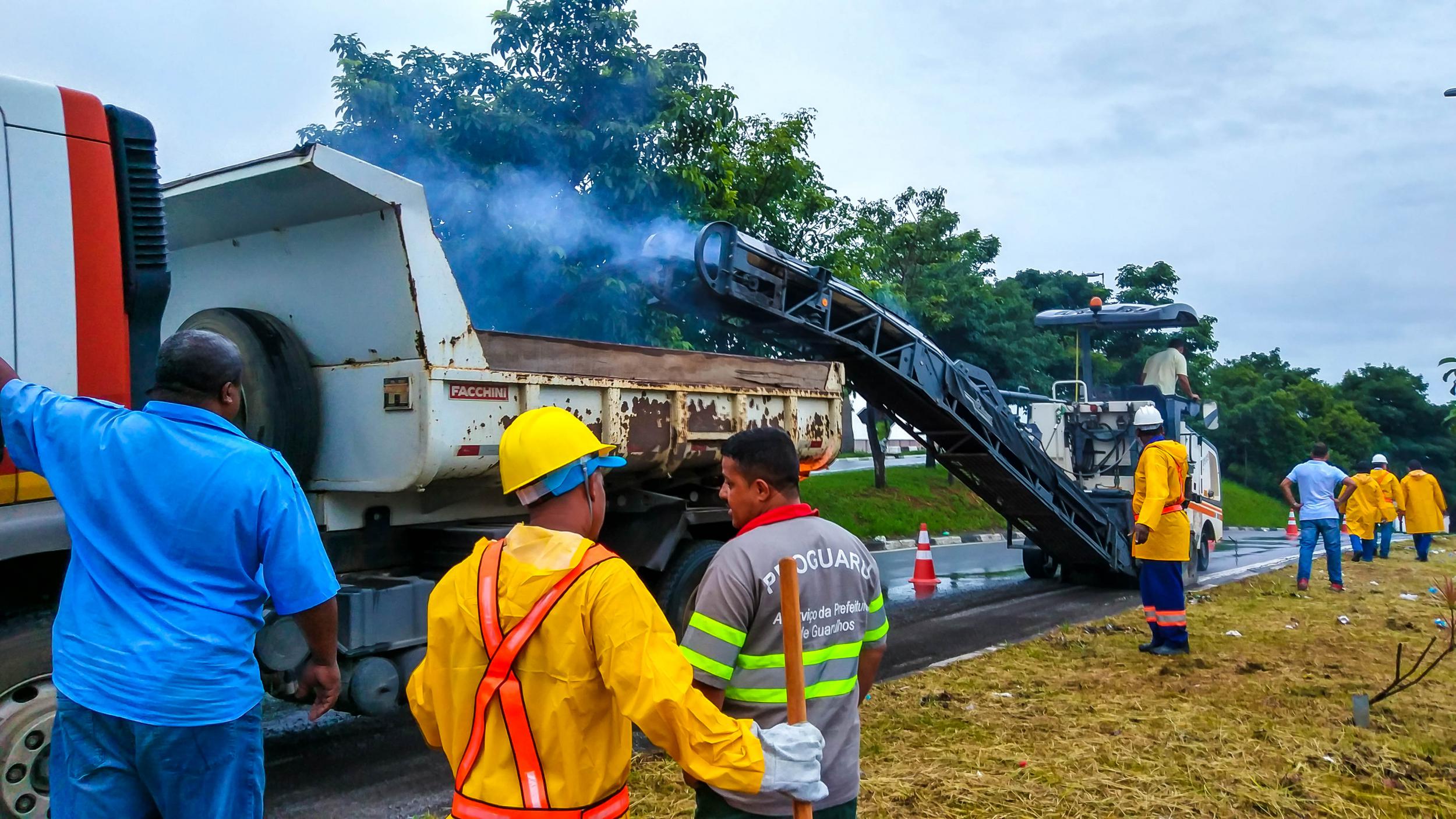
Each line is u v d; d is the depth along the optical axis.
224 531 2.70
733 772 2.14
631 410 6.33
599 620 2.15
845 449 36.09
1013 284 30.03
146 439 2.71
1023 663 7.77
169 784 2.61
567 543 2.24
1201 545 14.15
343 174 5.02
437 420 5.20
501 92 11.52
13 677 3.95
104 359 4.20
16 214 3.97
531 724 2.14
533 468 2.30
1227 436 46.59
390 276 5.28
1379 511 16.88
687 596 7.05
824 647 2.83
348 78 10.76
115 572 2.67
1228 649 8.28
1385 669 7.46
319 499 5.59
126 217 4.33
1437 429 64.06
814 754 2.26
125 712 2.58
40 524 3.96
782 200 14.85
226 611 2.71
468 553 5.73
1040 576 13.71
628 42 11.98
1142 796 4.75
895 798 4.67
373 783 5.18
